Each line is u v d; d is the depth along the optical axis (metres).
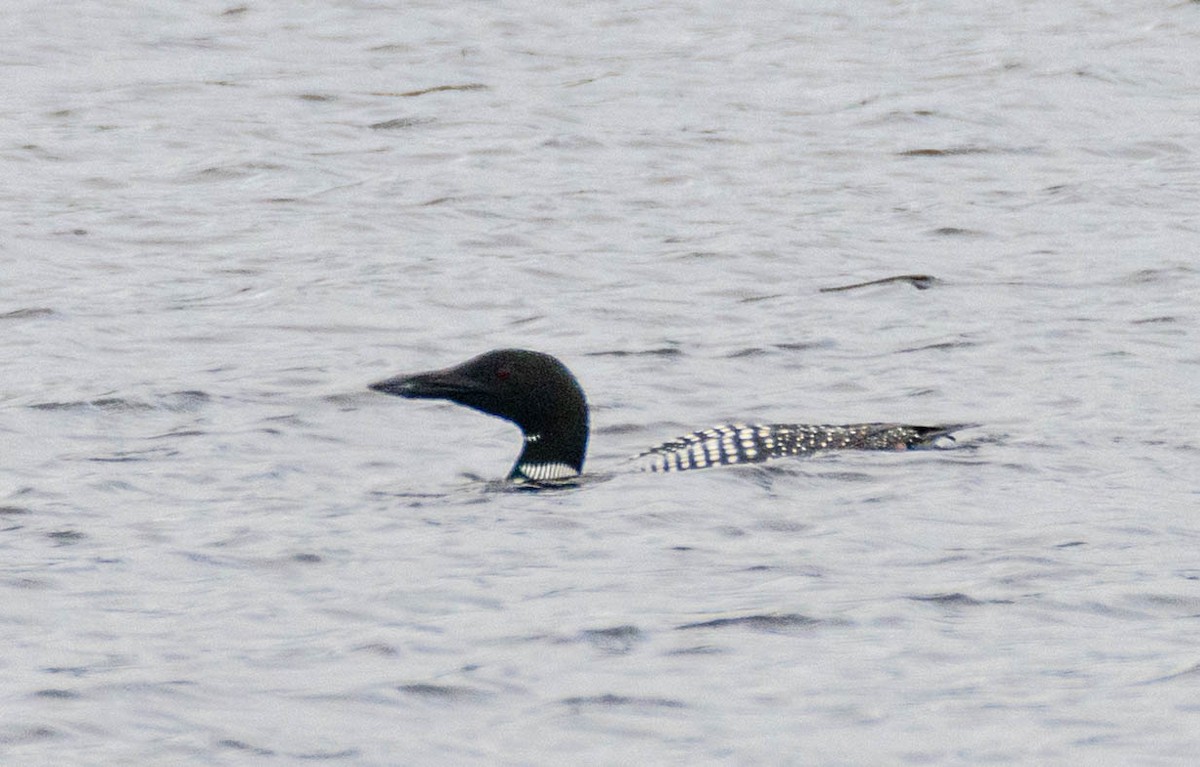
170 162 34.78
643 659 13.50
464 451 19.81
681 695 12.88
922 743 12.10
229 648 13.79
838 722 12.43
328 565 15.73
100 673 13.27
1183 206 31.41
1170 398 21.05
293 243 29.44
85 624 14.30
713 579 15.25
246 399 21.41
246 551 16.09
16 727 12.38
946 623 14.12
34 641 13.96
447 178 33.75
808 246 29.19
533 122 38.19
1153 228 29.94
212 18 49.44
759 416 21.06
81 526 16.81
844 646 13.70
